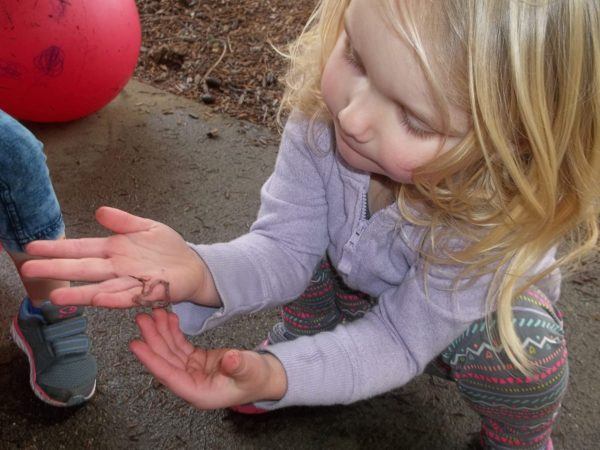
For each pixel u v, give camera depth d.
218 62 1.15
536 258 0.41
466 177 0.40
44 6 0.83
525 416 0.53
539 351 0.48
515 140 0.36
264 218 0.54
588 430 0.65
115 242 0.42
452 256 0.43
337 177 0.50
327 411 0.65
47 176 0.55
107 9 0.88
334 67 0.38
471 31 0.31
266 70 1.13
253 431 0.63
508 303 0.43
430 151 0.36
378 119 0.35
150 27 1.22
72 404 0.63
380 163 0.38
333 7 0.43
